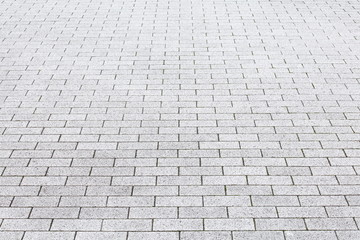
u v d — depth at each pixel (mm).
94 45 8359
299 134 6012
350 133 6031
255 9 9898
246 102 6680
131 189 5121
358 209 4855
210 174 5332
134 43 8422
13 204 4926
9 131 6086
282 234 4551
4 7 10023
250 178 5273
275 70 7504
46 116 6395
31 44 8398
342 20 9344
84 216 4770
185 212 4809
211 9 9906
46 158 5598
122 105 6629
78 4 10242
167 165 5469
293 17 9484
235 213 4801
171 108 6555
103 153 5672
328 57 7902
